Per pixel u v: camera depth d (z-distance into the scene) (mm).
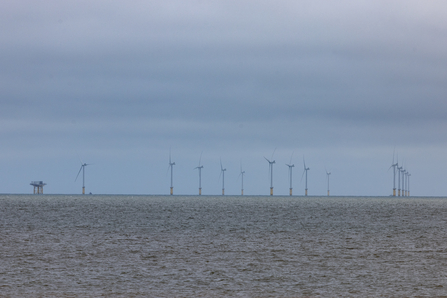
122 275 64250
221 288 57625
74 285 58594
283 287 58312
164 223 139375
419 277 63906
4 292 54688
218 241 97125
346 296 54281
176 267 69625
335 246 90938
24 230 116875
